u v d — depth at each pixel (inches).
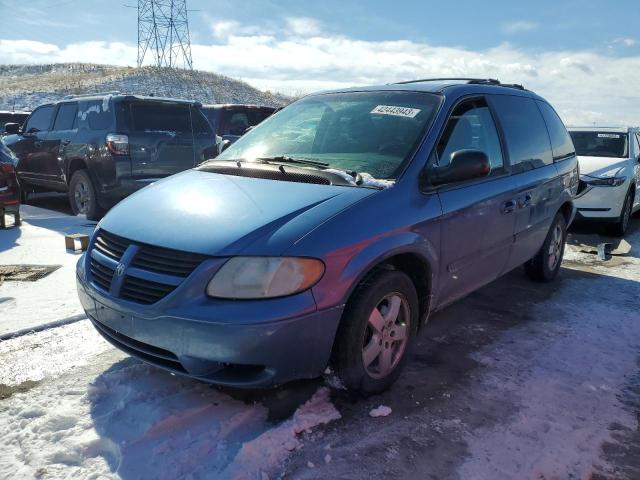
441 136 137.6
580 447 104.6
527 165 175.2
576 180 218.4
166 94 1996.8
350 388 113.7
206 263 99.0
